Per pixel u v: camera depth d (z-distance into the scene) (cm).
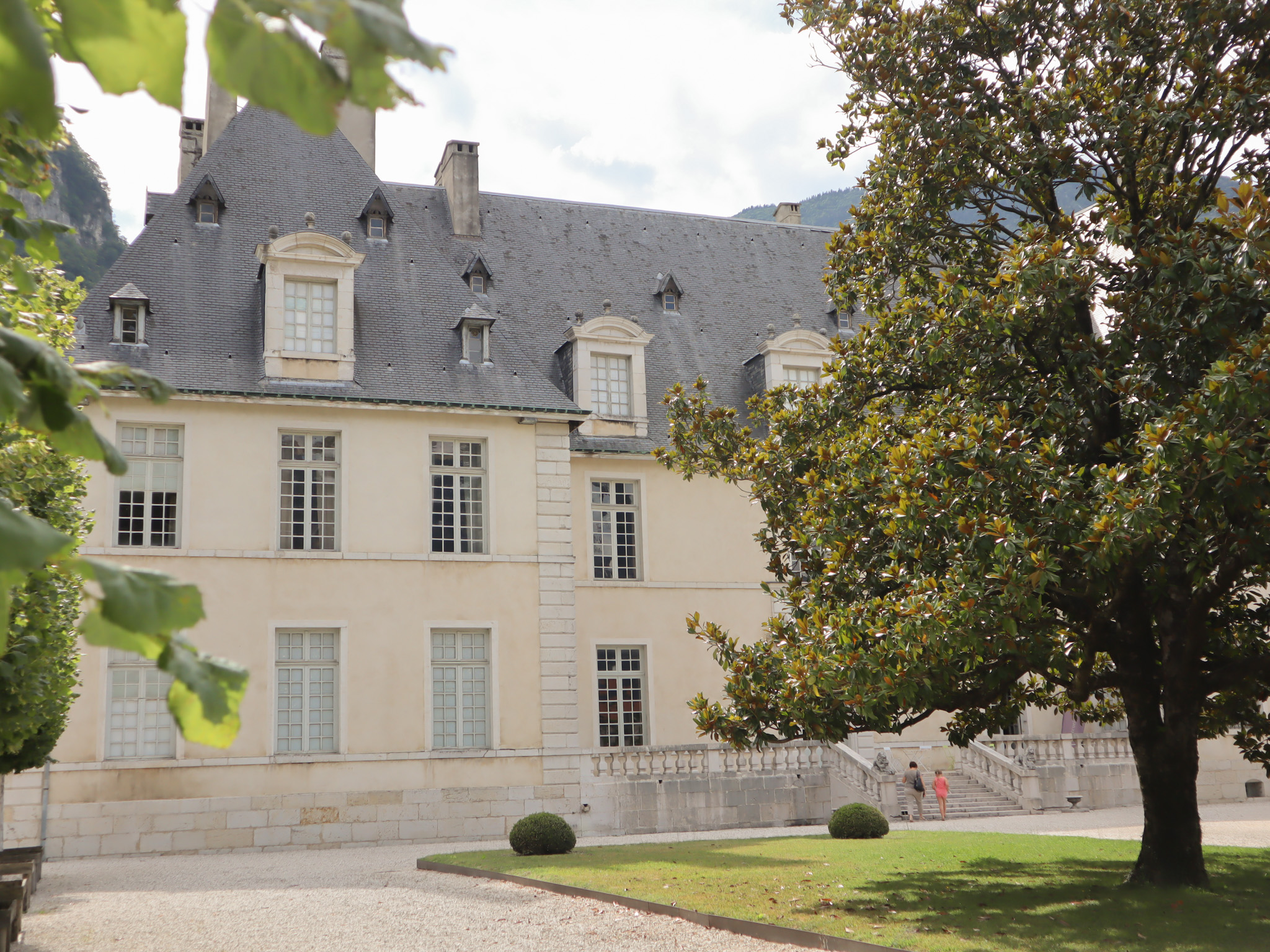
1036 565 1127
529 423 2888
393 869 1995
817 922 1220
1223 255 1237
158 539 2555
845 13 1602
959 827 2631
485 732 2728
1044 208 1514
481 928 1321
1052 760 3216
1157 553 1223
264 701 2544
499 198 3738
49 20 318
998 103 1532
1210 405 1051
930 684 1232
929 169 1527
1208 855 1697
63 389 196
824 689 1305
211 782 2464
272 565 2608
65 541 146
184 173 3647
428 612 2709
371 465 2725
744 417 3388
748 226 4025
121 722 2447
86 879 1939
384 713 2625
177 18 134
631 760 2784
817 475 1588
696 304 3666
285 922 1396
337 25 126
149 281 2767
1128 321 1295
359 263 2800
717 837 2458
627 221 3853
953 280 1452
